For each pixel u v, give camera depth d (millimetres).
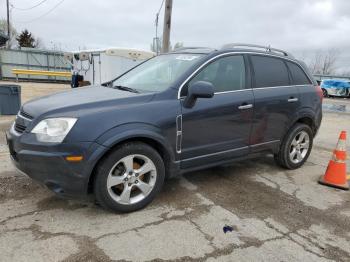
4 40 20703
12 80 26391
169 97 3689
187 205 3807
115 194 3447
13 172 4516
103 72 16453
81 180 3152
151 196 3654
